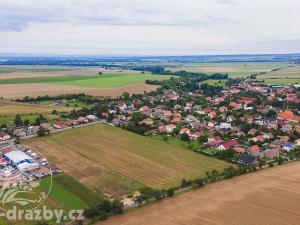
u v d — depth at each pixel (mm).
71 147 146875
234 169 119062
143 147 148000
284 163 129750
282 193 102188
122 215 90125
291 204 95188
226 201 97250
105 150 143375
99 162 129375
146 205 95625
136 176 116688
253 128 178000
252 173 118688
